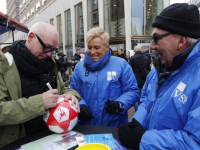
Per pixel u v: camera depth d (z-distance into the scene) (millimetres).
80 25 15484
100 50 1593
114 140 1072
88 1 13930
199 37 871
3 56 1111
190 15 838
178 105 828
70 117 1105
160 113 921
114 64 1683
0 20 3006
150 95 1140
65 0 17078
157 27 898
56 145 1028
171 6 882
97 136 1125
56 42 1239
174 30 844
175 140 769
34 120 1287
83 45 14883
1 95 1060
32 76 1263
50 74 1365
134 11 11297
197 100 755
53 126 1096
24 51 1190
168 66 1012
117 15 11781
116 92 1659
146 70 3510
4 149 999
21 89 1215
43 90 1286
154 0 11750
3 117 1000
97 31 1569
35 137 1146
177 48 885
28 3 28719
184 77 848
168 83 940
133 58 3594
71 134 1162
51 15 20172
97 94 1631
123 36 11469
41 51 1207
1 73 1089
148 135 852
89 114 1496
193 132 734
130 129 987
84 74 1694
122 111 1581
